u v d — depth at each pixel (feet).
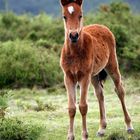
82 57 122.11
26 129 124.77
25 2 624.59
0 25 325.42
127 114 134.51
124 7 276.21
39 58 220.84
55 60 224.53
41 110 168.35
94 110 164.45
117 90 136.05
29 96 196.44
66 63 122.83
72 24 118.32
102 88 134.92
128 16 270.87
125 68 223.10
